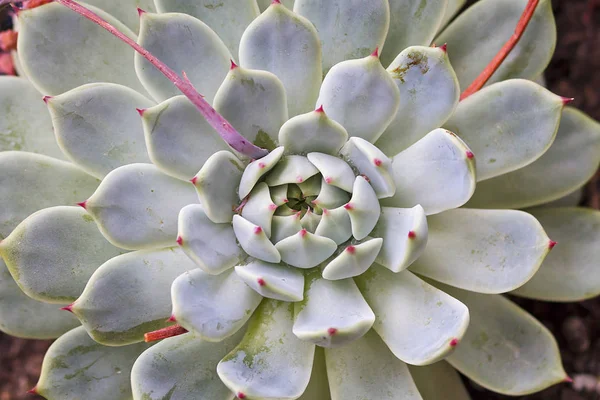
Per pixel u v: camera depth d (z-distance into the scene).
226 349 0.27
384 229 0.27
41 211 0.27
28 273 0.27
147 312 0.27
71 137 0.28
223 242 0.27
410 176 0.27
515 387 0.28
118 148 0.28
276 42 0.27
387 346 0.28
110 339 0.27
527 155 0.28
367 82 0.27
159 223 0.27
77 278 0.28
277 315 0.27
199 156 0.27
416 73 0.27
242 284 0.27
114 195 0.27
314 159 0.27
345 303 0.27
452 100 0.27
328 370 0.28
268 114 0.27
